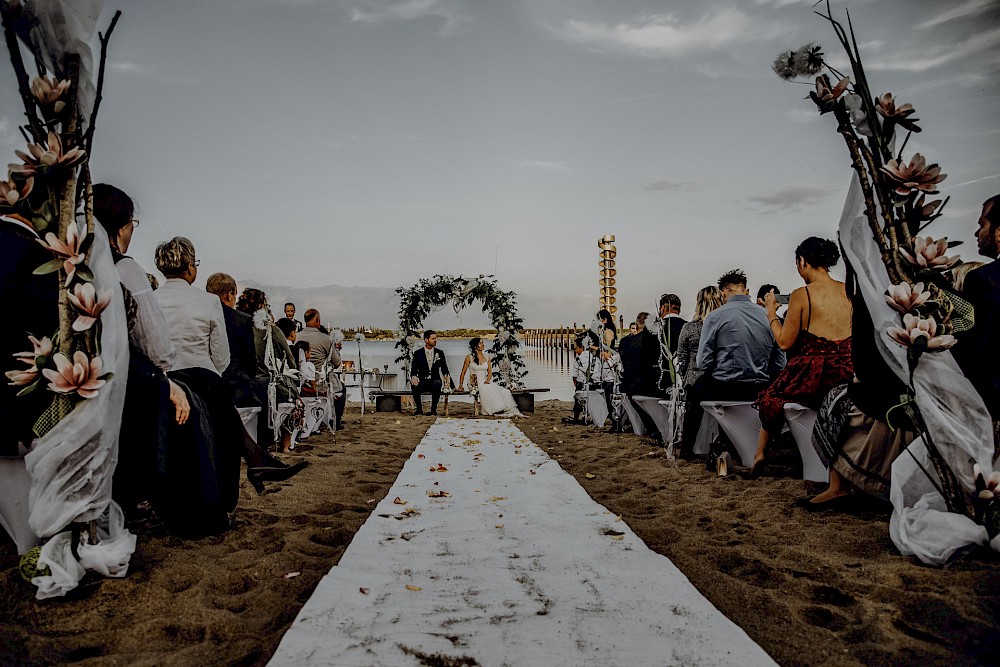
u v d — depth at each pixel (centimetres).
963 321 300
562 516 395
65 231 263
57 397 257
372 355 2381
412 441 803
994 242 315
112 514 281
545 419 1108
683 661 205
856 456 373
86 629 233
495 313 1349
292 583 284
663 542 352
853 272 325
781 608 252
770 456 580
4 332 260
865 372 329
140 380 300
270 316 641
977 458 285
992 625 227
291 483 507
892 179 298
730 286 563
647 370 701
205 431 338
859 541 326
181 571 286
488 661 205
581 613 242
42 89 258
